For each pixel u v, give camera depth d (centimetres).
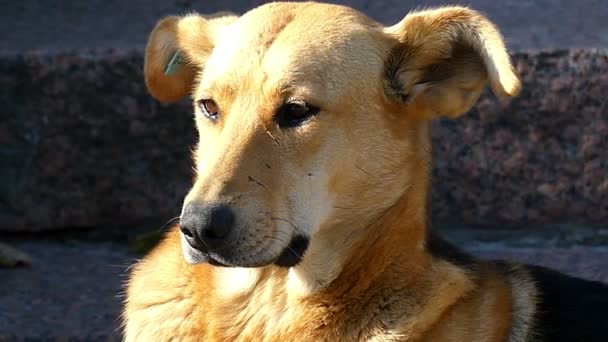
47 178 1051
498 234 1048
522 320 739
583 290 776
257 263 634
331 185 665
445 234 1048
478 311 706
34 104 1040
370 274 681
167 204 1052
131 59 1032
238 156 638
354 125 667
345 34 675
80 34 1095
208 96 671
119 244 1062
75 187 1053
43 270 991
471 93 695
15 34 1091
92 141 1045
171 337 702
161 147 1044
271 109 651
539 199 1042
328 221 671
